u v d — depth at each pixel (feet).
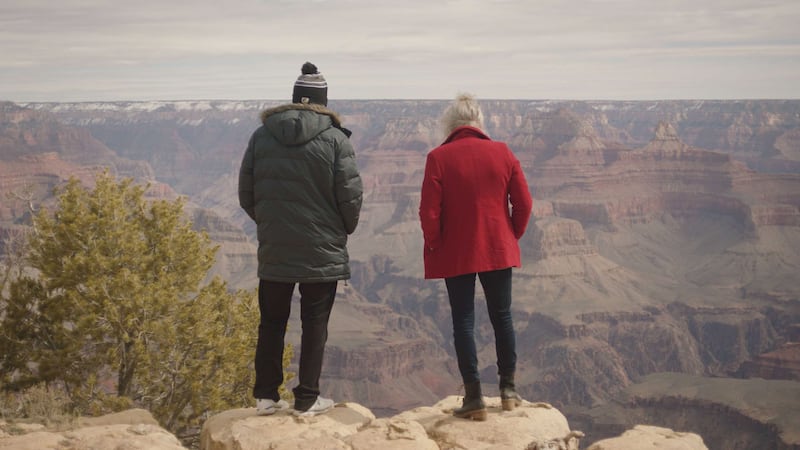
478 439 20.22
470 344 21.67
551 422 21.42
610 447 18.92
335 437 20.10
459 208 21.70
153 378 60.54
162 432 21.12
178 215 65.62
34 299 60.39
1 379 56.65
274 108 21.49
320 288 21.58
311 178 20.85
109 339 62.03
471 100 22.91
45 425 25.23
